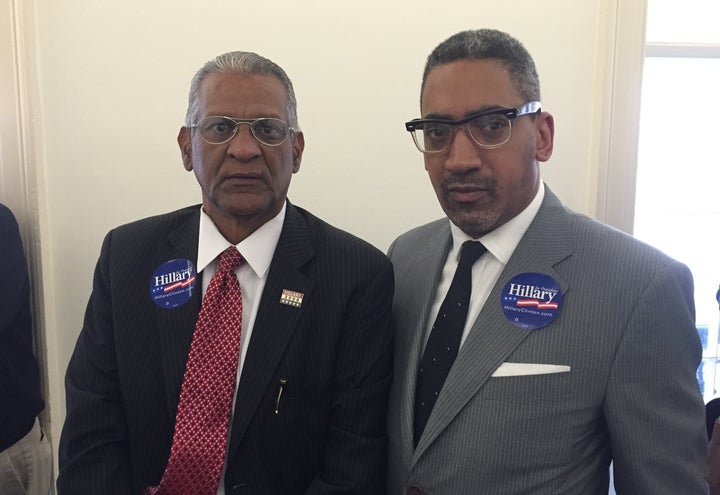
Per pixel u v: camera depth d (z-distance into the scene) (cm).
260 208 116
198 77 119
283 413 115
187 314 118
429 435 106
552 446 100
